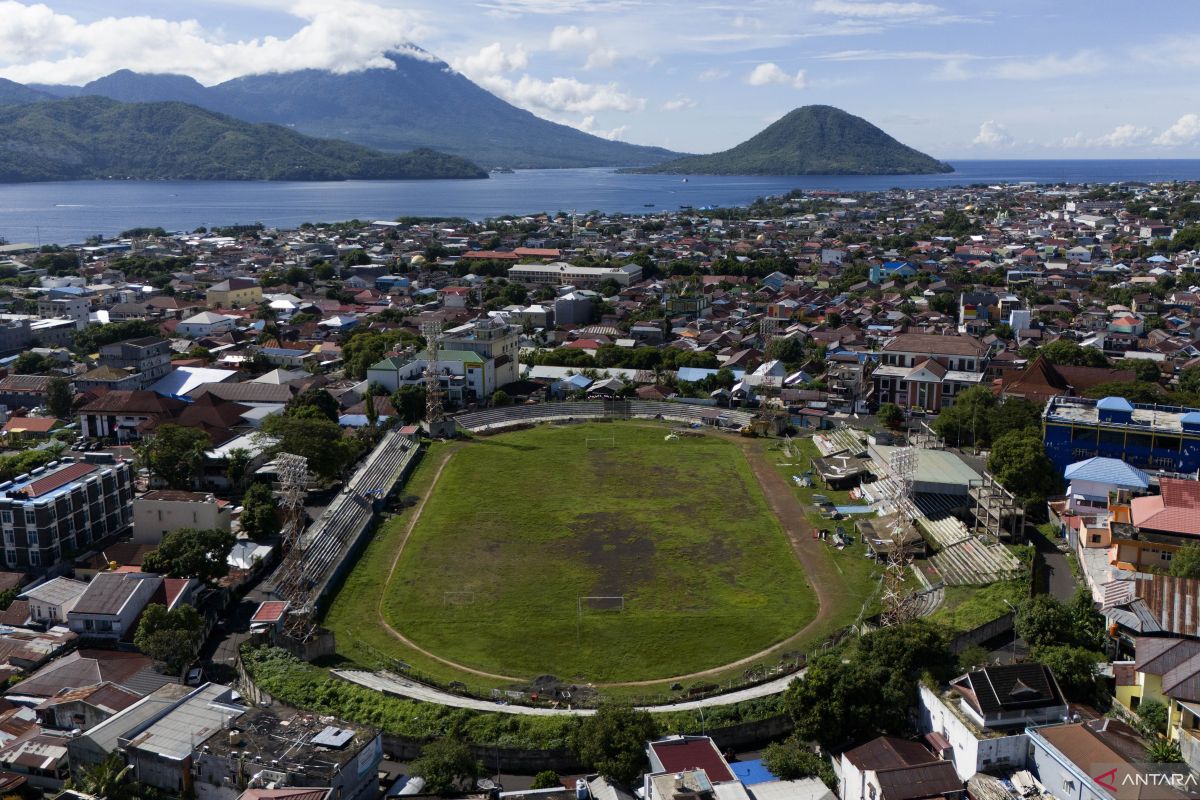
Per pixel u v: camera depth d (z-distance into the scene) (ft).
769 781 234.38
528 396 643.04
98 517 399.24
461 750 236.43
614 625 328.08
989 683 236.22
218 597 344.90
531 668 299.99
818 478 479.41
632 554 388.98
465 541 404.16
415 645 316.19
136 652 303.89
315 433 460.14
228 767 224.94
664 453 527.81
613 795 228.63
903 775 216.13
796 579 363.35
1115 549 324.80
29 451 475.31
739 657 304.71
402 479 485.56
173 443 453.99
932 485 417.69
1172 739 228.02
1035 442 414.82
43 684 279.28
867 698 246.68
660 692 282.56
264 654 296.30
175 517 390.63
